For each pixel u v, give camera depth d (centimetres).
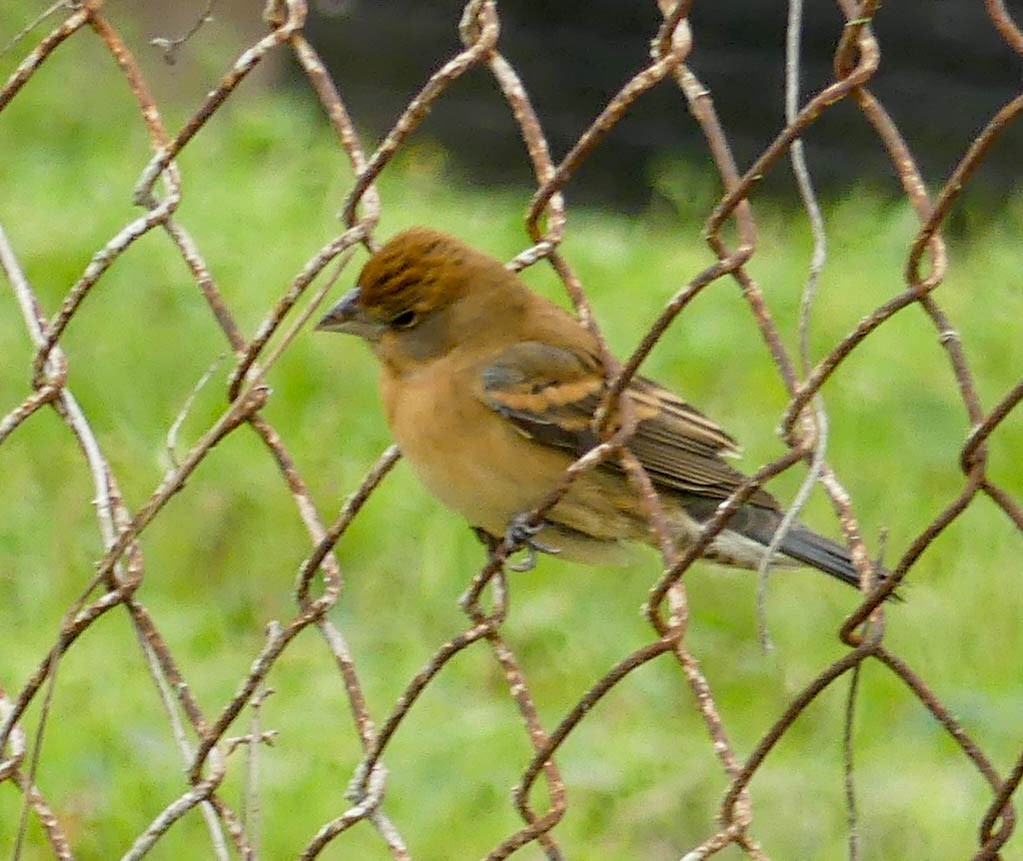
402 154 2117
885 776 997
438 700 1064
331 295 1502
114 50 605
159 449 1280
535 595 1165
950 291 1656
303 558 1205
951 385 1454
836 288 1644
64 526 1188
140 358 1402
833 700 1080
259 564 1200
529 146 570
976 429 448
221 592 1181
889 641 1127
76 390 1346
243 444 1292
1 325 1455
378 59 2220
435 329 730
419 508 1230
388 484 1255
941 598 1166
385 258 729
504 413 721
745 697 1095
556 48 2214
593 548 769
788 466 488
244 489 1245
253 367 589
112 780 920
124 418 1316
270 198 1762
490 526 755
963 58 2119
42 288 1521
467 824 944
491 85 2217
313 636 1130
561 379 729
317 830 913
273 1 607
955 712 1055
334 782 948
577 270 1653
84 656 1059
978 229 2017
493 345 734
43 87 2070
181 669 1065
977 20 2112
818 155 2139
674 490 753
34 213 1698
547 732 1032
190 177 1825
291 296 569
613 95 2208
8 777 610
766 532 743
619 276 1650
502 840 932
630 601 1166
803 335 496
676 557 534
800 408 480
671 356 1468
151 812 904
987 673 1109
